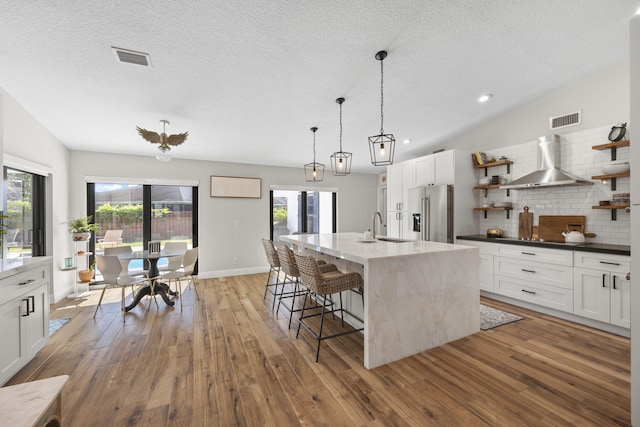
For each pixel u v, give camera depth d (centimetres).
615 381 196
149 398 182
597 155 322
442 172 440
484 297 392
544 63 298
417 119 398
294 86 293
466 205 433
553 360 224
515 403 175
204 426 159
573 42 267
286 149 486
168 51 228
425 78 300
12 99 292
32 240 354
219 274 539
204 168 531
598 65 311
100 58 232
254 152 494
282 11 197
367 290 215
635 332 152
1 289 189
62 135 385
